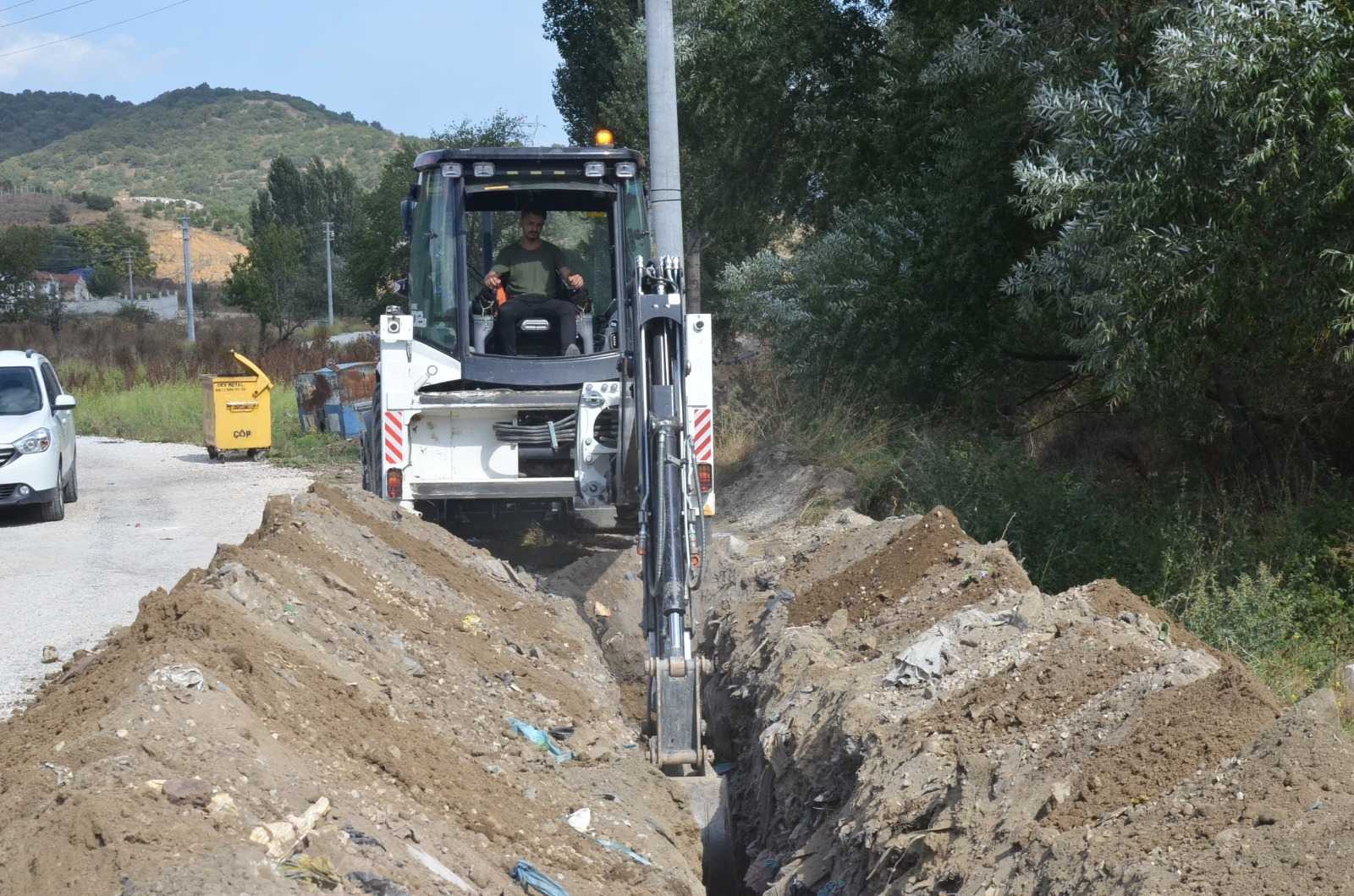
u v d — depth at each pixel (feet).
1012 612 19.86
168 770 12.93
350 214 317.22
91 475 62.49
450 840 14.47
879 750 17.49
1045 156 28.63
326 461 66.23
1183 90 25.02
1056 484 31.32
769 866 18.71
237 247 546.67
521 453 30.89
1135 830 12.89
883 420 41.63
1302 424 35.27
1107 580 19.90
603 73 88.94
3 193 574.97
